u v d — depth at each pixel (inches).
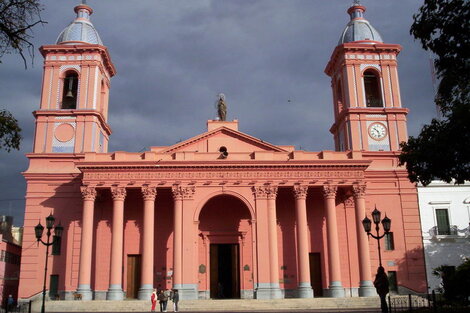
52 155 1715.1
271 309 1385.3
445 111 832.9
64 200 1688.0
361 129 1814.7
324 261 1700.3
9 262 1956.2
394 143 1811.0
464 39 733.3
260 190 1619.1
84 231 1549.0
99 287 1615.4
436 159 801.6
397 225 1736.0
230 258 1729.8
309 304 1432.1
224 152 1680.6
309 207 1758.1
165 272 1669.5
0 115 594.6
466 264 1019.3
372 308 1371.8
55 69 1807.3
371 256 1701.5
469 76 764.0
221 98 1868.8
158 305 1435.8
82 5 1945.1
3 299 1876.2
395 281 1689.2
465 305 949.2
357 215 1615.4
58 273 1621.6
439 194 1780.3
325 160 1631.4
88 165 1583.4
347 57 1881.2
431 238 1733.5
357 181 1636.3
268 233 1583.4
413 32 780.0
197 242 1588.3
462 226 1754.4
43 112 1750.7
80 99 1776.6
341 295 1544.0
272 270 1550.2
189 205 1593.3
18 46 535.5
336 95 2012.8
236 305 1428.4
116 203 1583.4
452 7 726.5
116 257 1536.7
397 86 1871.3
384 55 1895.9
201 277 1669.5
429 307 943.0
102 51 1843.0
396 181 1777.8
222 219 1752.0
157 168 1610.5
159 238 1699.1
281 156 1668.3
